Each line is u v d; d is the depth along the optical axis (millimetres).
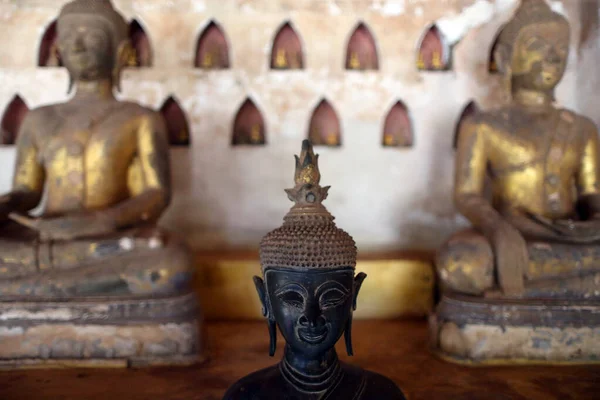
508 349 3535
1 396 2969
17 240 3674
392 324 4539
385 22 5543
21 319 3488
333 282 2416
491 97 5516
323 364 2510
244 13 5512
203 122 5492
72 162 4129
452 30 5547
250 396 2473
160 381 3221
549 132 4301
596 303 3602
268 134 5508
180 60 5484
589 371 3389
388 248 5469
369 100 5539
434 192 5508
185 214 5453
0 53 5367
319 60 5539
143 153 4285
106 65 4352
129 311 3545
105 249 3617
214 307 4598
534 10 4379
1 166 5340
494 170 4457
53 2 5406
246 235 5469
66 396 2973
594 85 5191
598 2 5133
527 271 3637
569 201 4332
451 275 3732
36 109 4383
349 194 5504
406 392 3037
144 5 5461
